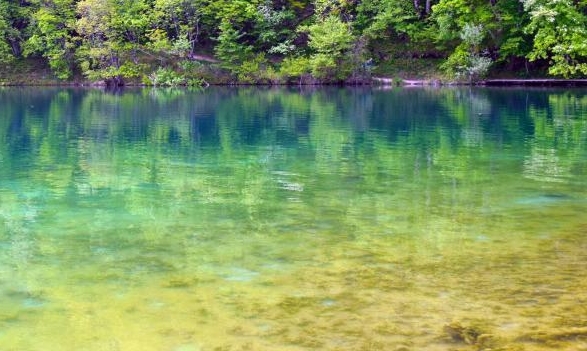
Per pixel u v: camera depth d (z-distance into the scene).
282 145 14.91
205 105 27.64
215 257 6.25
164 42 42.38
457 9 39.34
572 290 5.21
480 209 8.22
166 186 10.05
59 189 9.84
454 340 4.30
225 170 11.56
